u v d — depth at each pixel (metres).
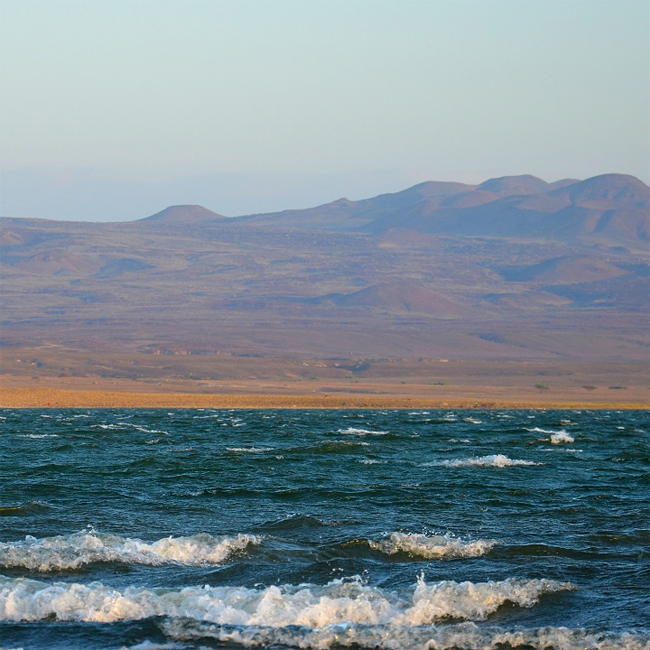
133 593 56.56
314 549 70.69
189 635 50.62
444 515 86.62
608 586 61.81
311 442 166.50
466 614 55.88
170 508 88.19
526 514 87.56
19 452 140.00
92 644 49.47
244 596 56.47
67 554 66.00
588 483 109.62
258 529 78.81
